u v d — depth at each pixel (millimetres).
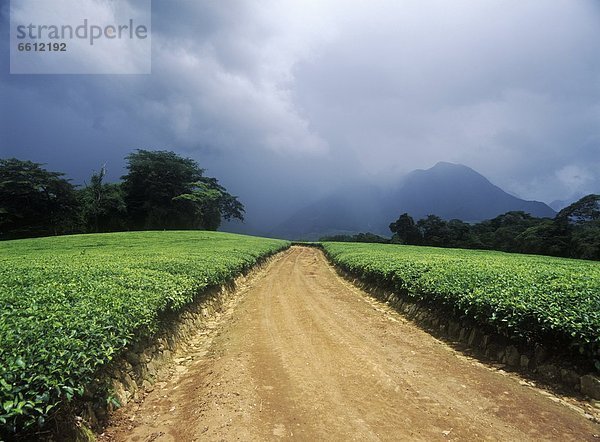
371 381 6598
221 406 5738
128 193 75000
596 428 4957
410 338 9406
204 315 12102
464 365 7398
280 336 9688
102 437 5059
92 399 5293
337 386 6414
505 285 9070
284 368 7336
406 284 12625
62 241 32875
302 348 8578
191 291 10789
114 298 7539
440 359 7766
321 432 4953
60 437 4445
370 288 16969
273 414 5477
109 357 5414
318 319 11445
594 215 55812
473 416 5301
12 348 4641
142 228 74688
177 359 8484
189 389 6762
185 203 78125
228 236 54562
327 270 28344
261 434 4930
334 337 9422
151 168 75875
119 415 5613
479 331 8516
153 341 7887
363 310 12945
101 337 5727
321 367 7336
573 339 6227
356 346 8641
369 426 5078
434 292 10383
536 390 6148
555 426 5008
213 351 8938
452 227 77000
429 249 40156
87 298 7461
